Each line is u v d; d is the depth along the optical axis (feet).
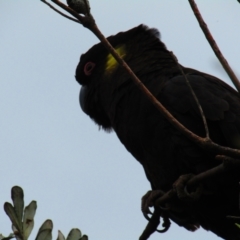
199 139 19.75
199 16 19.15
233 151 19.19
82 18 19.74
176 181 27.37
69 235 21.34
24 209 20.48
